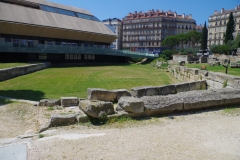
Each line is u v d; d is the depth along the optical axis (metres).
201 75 14.05
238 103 8.30
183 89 11.41
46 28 40.31
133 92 9.48
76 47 44.81
